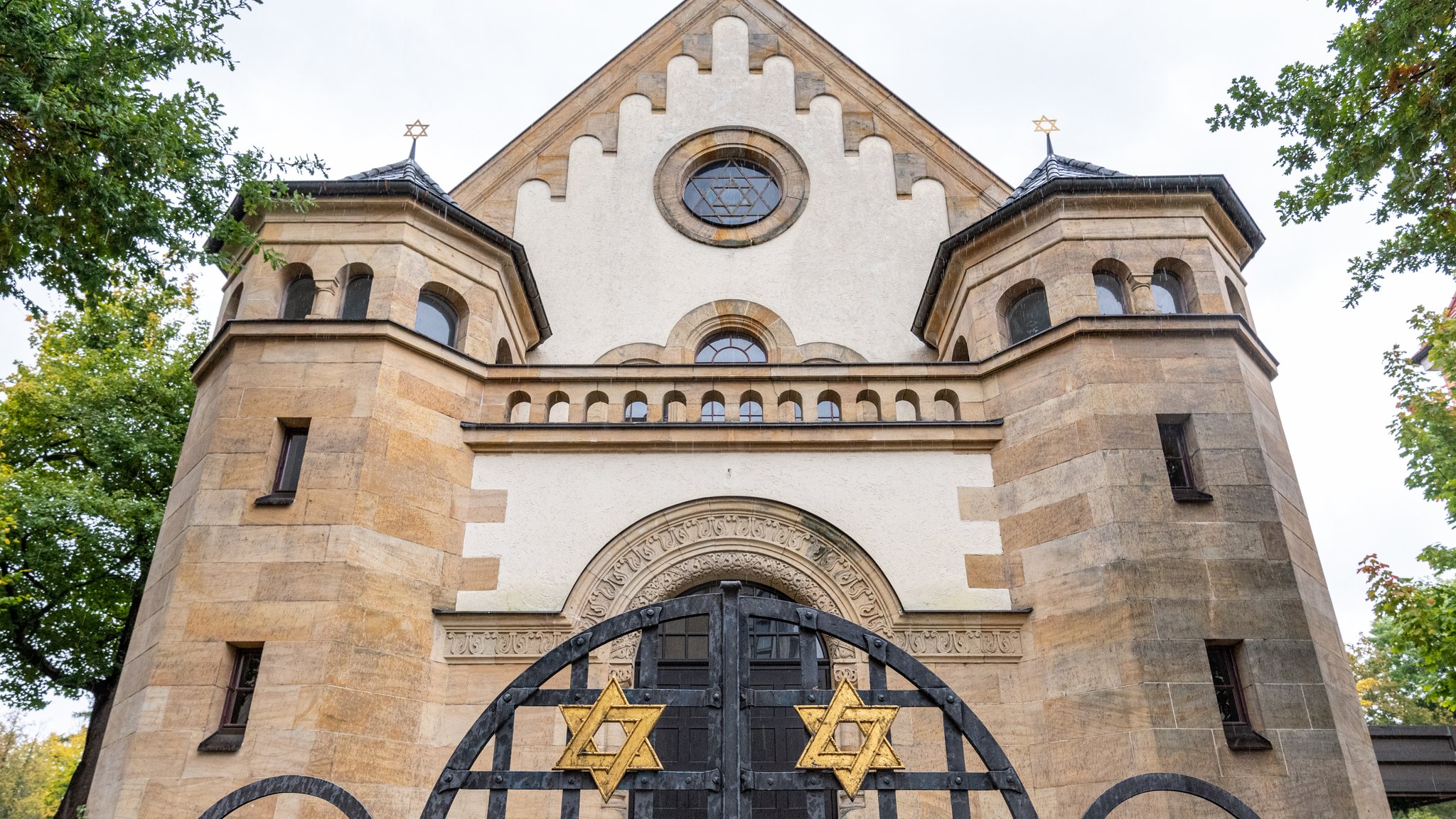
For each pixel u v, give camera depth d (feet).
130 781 28.37
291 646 30.14
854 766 18.38
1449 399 49.88
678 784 18.26
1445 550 47.80
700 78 55.67
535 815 30.76
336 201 38.50
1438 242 31.55
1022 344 36.68
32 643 59.52
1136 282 37.27
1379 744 39.68
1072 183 38.32
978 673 32.45
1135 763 28.99
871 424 36.32
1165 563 31.48
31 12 26.45
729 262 50.52
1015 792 18.26
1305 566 32.94
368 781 29.35
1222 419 34.14
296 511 32.22
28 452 60.59
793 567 34.40
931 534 34.86
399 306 36.99
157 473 62.03
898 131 54.24
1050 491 34.14
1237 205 39.42
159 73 29.60
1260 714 29.43
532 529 34.99
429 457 35.04
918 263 50.78
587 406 37.93
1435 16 28.50
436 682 32.19
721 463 36.22
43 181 28.81
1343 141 30.71
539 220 51.65
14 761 154.61
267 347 35.47
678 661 33.94
